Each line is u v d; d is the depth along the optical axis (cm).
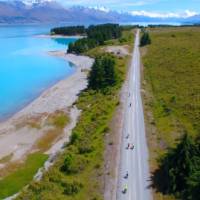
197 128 6669
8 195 5306
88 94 10475
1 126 8400
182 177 4712
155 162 5519
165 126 6981
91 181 5175
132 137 6494
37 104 10069
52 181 5353
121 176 5178
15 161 6462
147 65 13300
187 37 19488
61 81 13125
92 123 7644
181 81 10212
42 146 7138
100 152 6025
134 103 8656
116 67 12675
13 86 12450
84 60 17538
